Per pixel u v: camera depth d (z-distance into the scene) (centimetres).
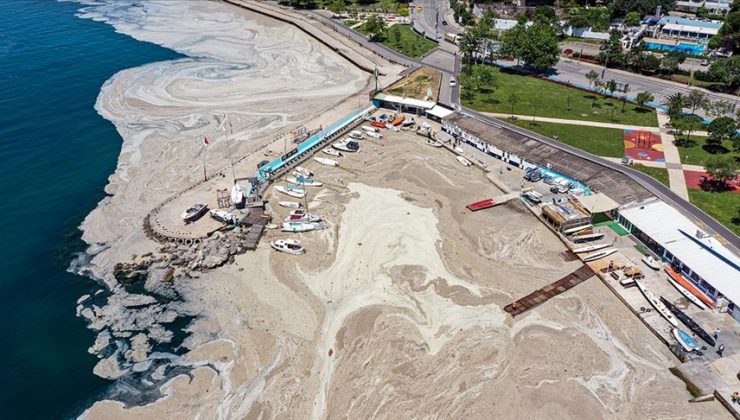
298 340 7756
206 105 15625
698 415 6531
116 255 9581
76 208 10981
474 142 12938
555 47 17050
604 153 12338
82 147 13262
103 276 9138
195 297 8612
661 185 10988
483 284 8700
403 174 11881
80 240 10050
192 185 11556
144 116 14900
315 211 10575
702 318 7850
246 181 11531
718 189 10831
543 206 10275
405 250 9481
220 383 7181
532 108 14825
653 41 19375
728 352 7281
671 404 6675
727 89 15600
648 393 6838
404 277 8862
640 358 7338
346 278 8881
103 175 12112
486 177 11762
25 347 7869
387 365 7294
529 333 7744
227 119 14688
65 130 14062
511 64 18488
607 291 8506
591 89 16025
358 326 7925
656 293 8338
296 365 7375
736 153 12200
